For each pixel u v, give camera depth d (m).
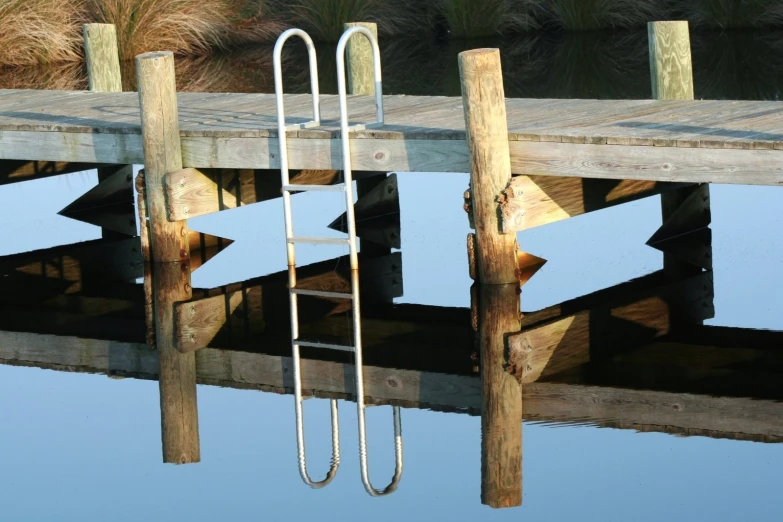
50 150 8.21
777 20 17.80
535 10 19.27
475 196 6.84
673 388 5.71
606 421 5.34
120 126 8.03
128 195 10.27
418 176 10.95
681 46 7.97
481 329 6.70
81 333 7.03
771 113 7.00
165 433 5.52
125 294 7.89
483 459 5.04
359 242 8.73
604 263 7.85
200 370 6.32
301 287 7.67
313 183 8.54
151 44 17.89
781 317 6.76
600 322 6.74
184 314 7.26
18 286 8.12
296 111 8.30
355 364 6.27
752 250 7.97
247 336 6.81
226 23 18.92
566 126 6.98
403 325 6.88
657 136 6.46
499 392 5.77
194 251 8.62
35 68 16.95
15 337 7.00
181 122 8.10
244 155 7.54
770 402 5.47
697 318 6.77
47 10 17.33
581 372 5.99
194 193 7.80
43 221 9.87
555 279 7.55
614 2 18.70
